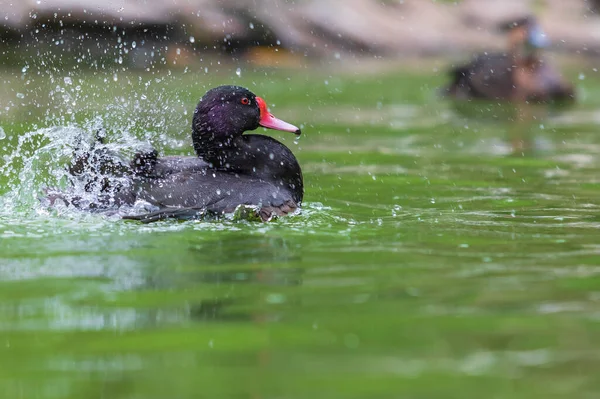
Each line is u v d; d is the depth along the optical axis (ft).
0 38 85.61
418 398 17.84
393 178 48.57
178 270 28.12
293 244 31.96
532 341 21.20
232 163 38.70
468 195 43.60
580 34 128.47
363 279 27.04
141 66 89.86
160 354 20.47
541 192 44.45
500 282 26.73
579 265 28.86
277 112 76.89
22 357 20.31
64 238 32.04
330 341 21.26
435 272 27.94
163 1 96.58
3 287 26.05
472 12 132.87
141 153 36.91
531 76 92.38
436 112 82.17
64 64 85.10
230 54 103.55
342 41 117.80
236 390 18.26
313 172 50.34
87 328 22.35
